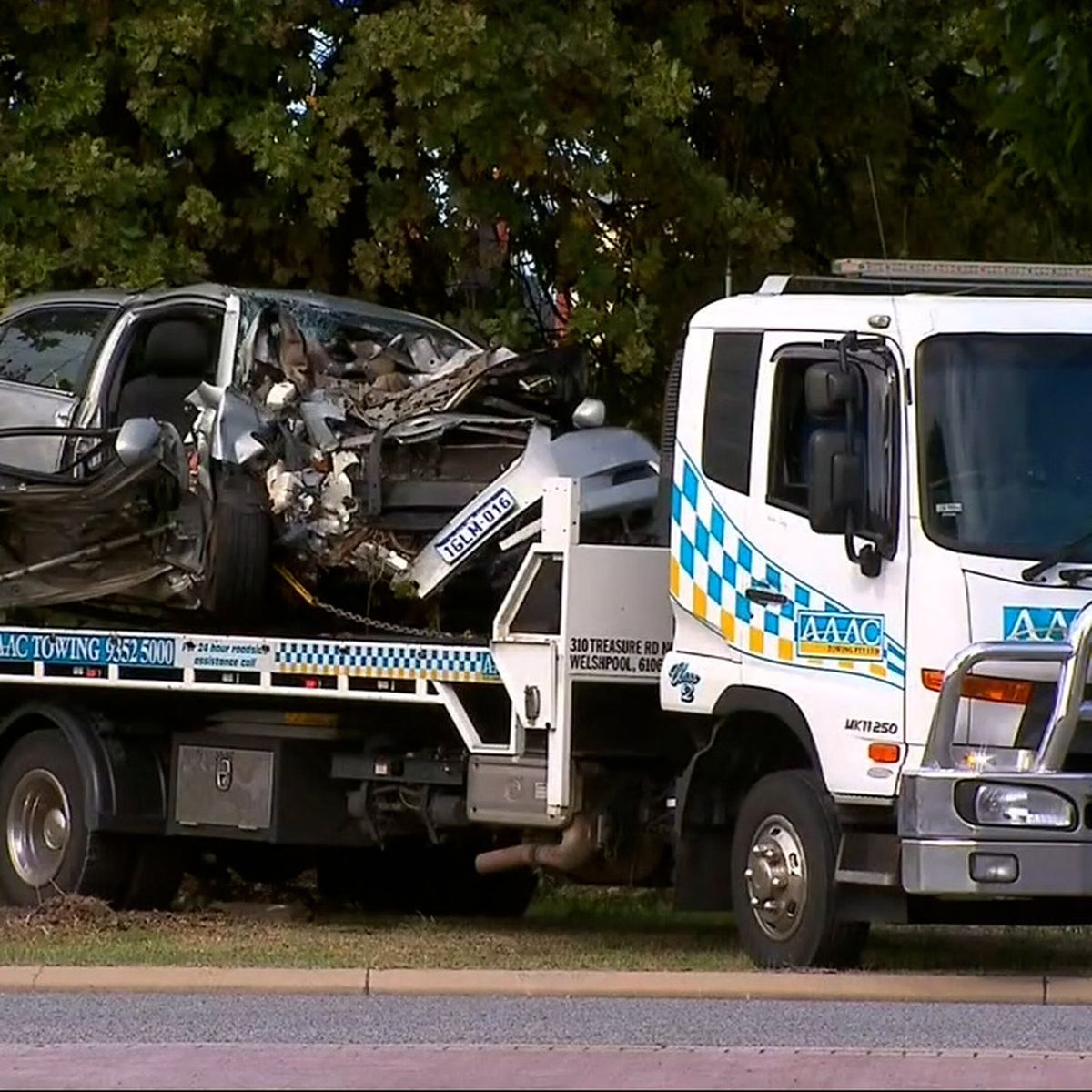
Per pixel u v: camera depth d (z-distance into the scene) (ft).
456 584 183.62
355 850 207.10
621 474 181.68
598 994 145.59
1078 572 149.69
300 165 238.27
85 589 196.24
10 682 200.54
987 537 149.69
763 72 255.70
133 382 197.98
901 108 265.54
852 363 151.74
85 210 239.91
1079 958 172.55
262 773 190.90
